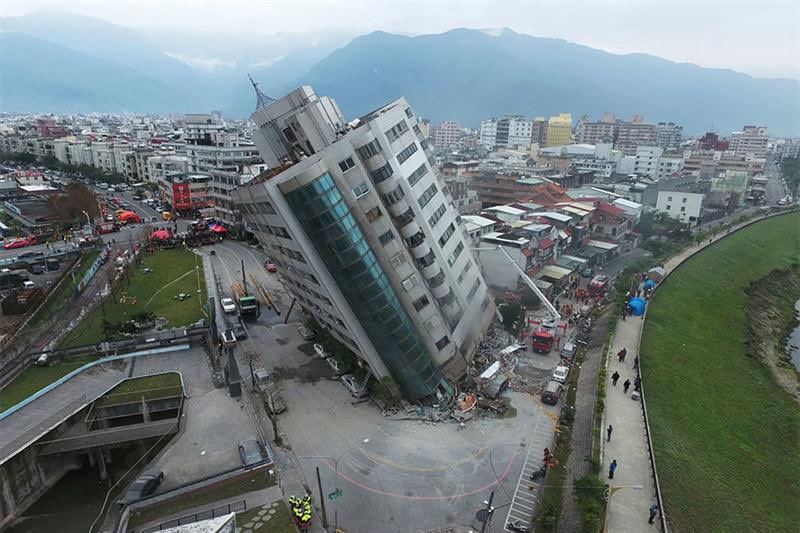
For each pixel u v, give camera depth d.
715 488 55.12
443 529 46.69
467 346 77.25
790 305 129.50
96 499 56.69
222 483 51.72
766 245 157.50
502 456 56.56
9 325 84.00
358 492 51.00
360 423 62.28
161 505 49.16
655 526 45.09
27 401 62.09
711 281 124.00
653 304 101.00
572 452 56.94
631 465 52.59
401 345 64.12
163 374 71.06
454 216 81.38
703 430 66.56
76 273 108.19
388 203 64.25
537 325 90.06
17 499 54.34
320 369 75.19
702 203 172.62
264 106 72.25
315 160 57.06
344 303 63.56
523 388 70.56
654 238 149.38
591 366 75.06
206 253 131.25
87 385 67.12
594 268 126.56
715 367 86.19
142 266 116.31
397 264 63.50
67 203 143.88
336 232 57.72
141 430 59.94
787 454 70.31
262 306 98.06
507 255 98.94
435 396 67.75
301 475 53.16
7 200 164.62
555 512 48.28
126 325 79.56
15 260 109.94
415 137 74.00
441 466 54.84
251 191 63.00
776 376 92.62
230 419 62.19
